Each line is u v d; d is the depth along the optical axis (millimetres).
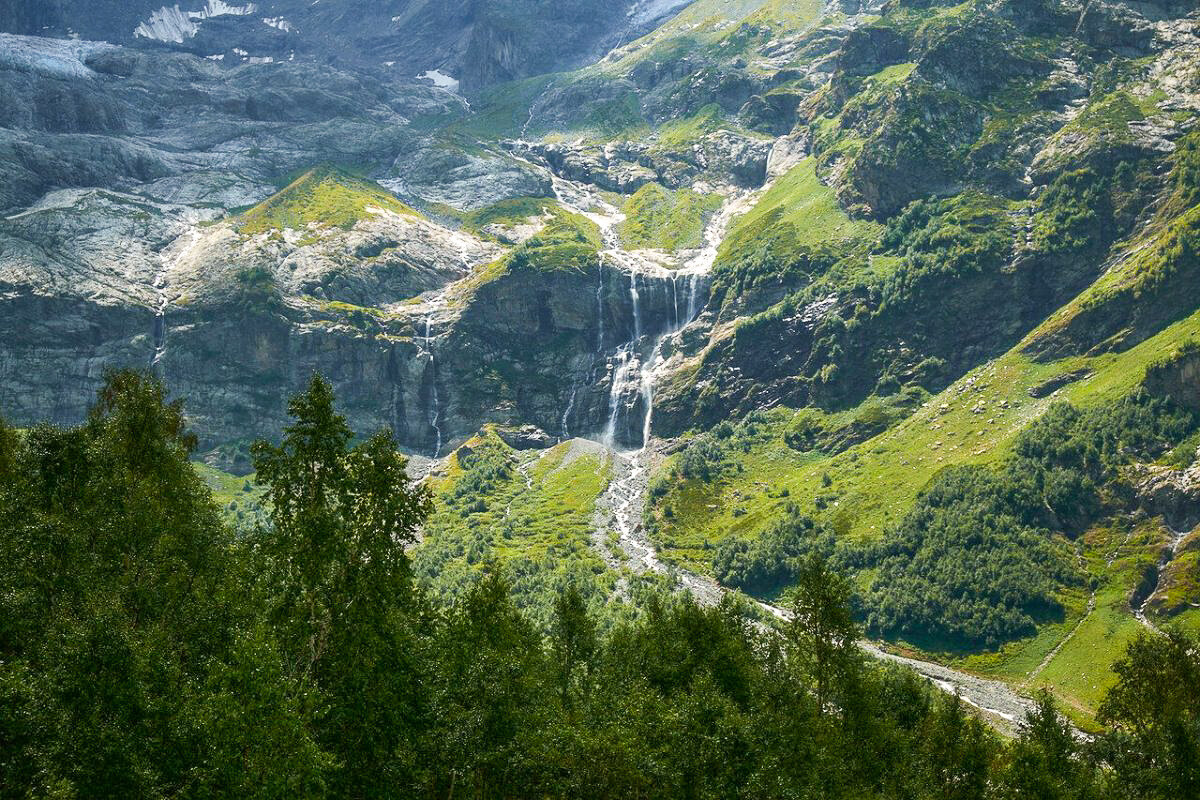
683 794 85250
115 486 97000
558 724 88188
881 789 104688
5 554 84750
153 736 70938
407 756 79125
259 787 65438
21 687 69125
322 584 78750
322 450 81250
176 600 89625
